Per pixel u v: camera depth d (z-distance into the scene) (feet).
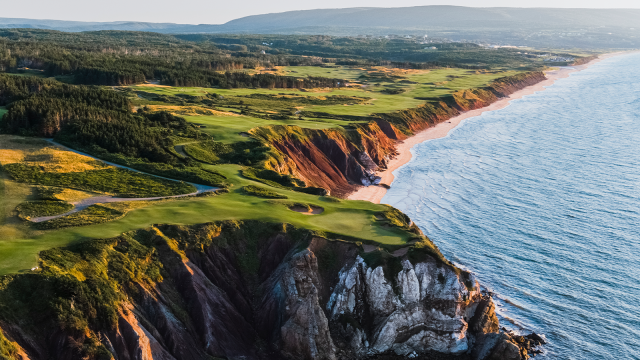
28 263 147.23
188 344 156.66
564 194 314.96
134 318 150.51
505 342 170.50
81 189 213.87
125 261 161.79
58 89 349.20
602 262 228.02
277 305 174.09
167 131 313.12
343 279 179.73
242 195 224.94
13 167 225.56
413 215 284.41
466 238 253.24
